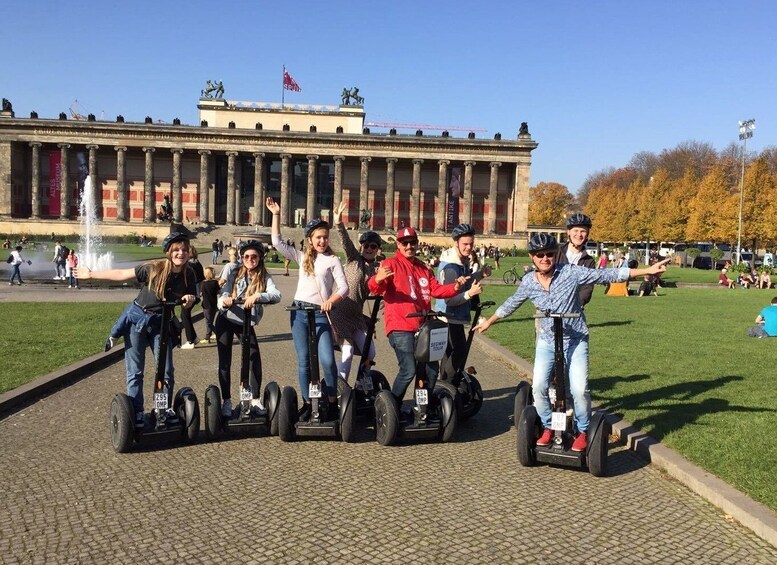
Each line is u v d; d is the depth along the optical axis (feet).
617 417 32.14
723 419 31.27
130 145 319.68
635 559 18.26
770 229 242.58
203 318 75.87
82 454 26.63
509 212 347.56
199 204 340.59
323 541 18.97
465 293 30.37
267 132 320.70
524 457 25.63
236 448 27.94
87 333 57.98
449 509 21.53
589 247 318.86
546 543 19.16
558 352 24.90
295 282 139.54
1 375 39.27
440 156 328.90
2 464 25.20
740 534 19.93
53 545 18.48
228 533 19.40
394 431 28.04
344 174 349.41
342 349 33.50
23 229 311.88
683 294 130.93
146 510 21.02
